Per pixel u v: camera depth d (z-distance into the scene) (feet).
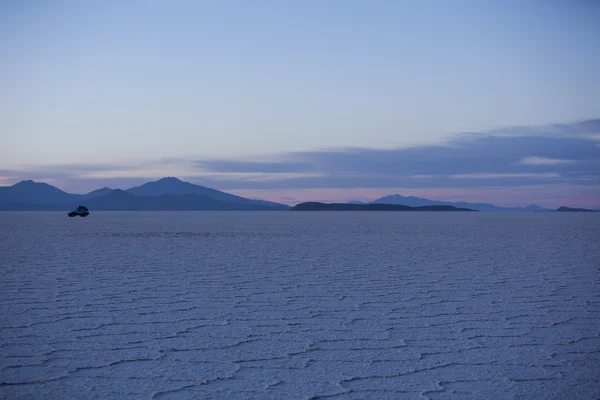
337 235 110.63
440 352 21.86
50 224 170.71
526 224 192.13
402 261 56.34
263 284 39.65
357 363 20.42
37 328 25.64
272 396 17.04
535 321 27.37
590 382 18.45
